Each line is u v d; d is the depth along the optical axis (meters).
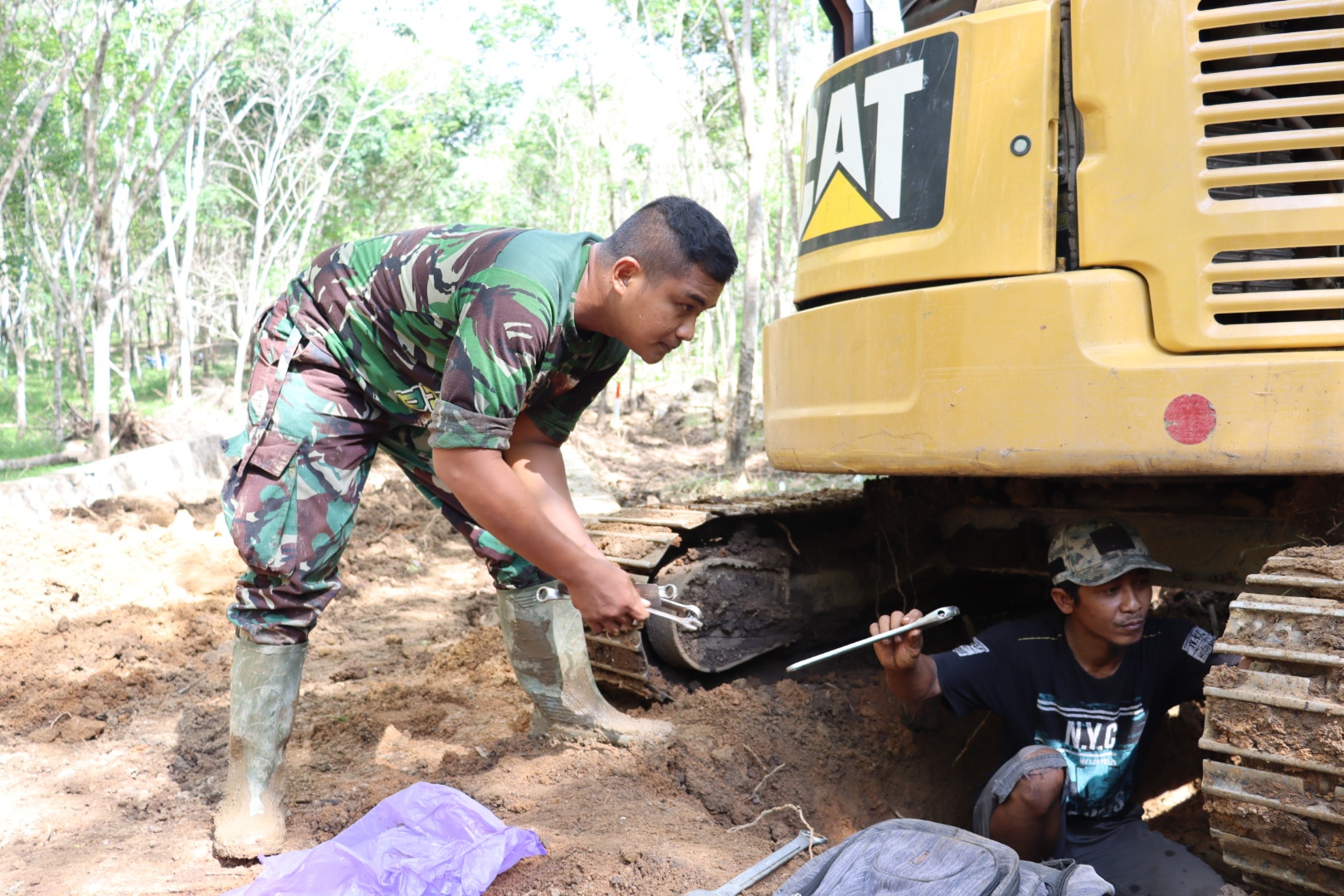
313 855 2.69
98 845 3.29
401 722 4.32
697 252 2.65
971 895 2.30
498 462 2.63
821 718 4.22
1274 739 2.45
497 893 2.72
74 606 6.20
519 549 2.69
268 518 3.12
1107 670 3.33
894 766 4.11
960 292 3.12
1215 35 2.91
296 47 25.05
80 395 30.64
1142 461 2.87
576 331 2.84
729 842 3.16
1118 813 3.41
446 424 2.60
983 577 5.28
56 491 9.35
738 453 15.41
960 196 3.17
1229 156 2.94
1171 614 5.27
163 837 3.34
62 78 15.84
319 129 28.97
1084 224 3.00
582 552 2.71
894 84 3.36
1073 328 2.95
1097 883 2.43
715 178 30.58
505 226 2.97
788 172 19.08
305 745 4.08
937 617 2.96
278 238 28.86
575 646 3.85
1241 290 2.94
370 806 3.37
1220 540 3.75
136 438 17.28
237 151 27.45
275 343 3.24
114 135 21.34
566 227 36.97
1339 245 2.80
